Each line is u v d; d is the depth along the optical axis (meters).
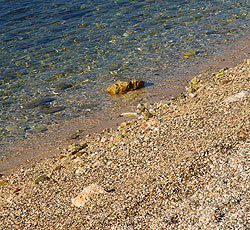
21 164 16.47
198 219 9.55
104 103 20.89
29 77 24.47
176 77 22.62
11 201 13.83
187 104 17.98
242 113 14.34
